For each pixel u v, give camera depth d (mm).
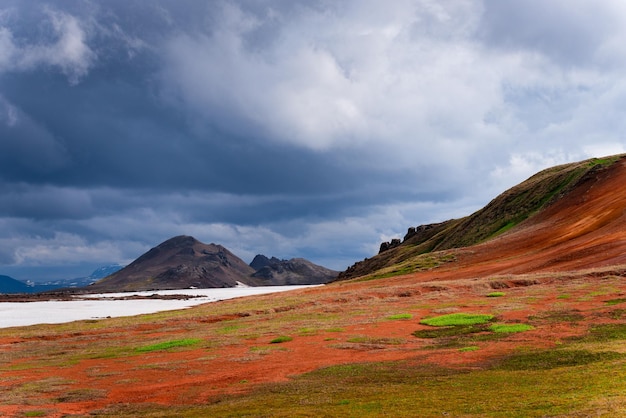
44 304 185500
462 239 119750
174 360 32969
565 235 80500
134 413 21234
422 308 47750
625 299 39812
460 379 22359
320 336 37688
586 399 16406
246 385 25016
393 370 25688
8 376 31641
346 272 180750
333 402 19859
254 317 52406
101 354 38031
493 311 41406
